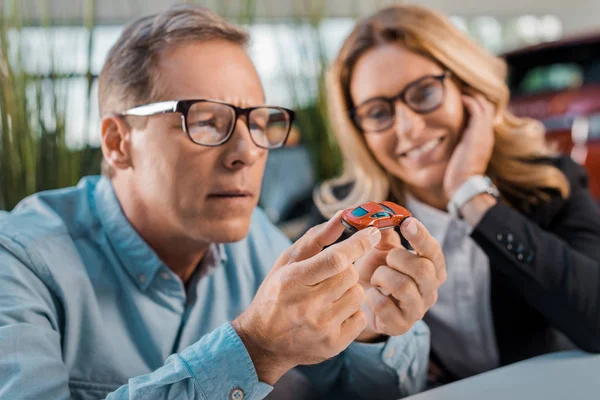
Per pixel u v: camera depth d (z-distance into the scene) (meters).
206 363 0.66
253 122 0.84
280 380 1.05
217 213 0.82
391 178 1.48
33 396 0.68
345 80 1.42
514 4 4.66
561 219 1.31
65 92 1.77
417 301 0.77
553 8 4.86
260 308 0.65
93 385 0.84
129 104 0.85
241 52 0.87
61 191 1.00
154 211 0.86
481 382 0.85
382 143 1.37
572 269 1.07
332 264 0.61
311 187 2.62
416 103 1.32
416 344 1.02
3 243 0.82
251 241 1.12
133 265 0.90
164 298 0.92
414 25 1.31
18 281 0.79
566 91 3.10
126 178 0.89
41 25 1.79
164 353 0.90
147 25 0.85
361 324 0.68
